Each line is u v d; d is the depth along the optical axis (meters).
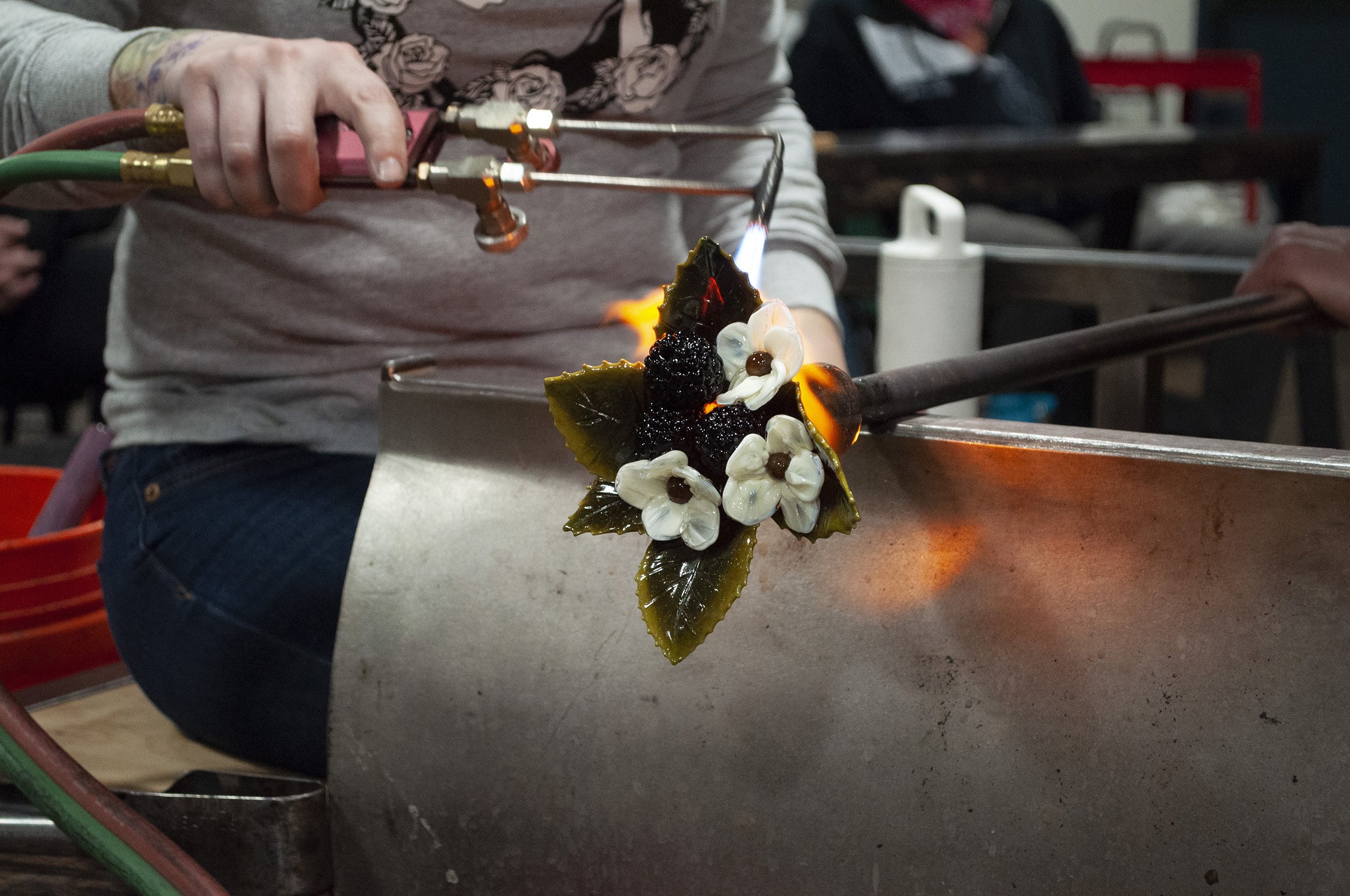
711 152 1.08
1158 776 0.48
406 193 0.87
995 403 2.35
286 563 0.77
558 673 0.58
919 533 0.53
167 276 0.88
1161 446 0.49
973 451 0.52
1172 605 0.49
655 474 0.42
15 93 0.70
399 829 0.62
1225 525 0.48
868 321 2.55
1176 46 5.49
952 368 0.56
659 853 0.56
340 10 0.83
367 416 0.88
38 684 1.00
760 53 1.10
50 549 1.02
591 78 0.92
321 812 0.63
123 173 0.60
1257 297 0.85
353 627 0.63
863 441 0.54
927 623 0.52
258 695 0.76
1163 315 0.74
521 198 0.91
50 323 1.98
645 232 0.97
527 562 0.60
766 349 0.43
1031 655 0.50
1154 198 3.86
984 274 1.38
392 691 0.62
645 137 0.98
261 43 0.60
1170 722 0.48
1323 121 5.34
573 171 0.94
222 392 0.88
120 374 0.92
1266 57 5.37
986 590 0.52
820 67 3.31
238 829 0.62
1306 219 2.76
